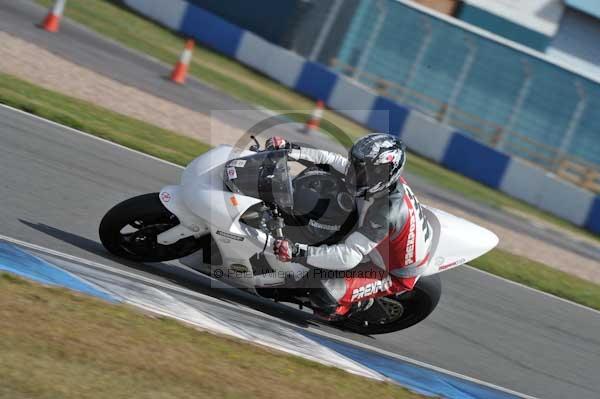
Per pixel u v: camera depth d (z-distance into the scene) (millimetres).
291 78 83875
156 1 92938
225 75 74312
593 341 30156
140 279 20062
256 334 19156
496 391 21984
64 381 13141
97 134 34469
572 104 91312
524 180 74312
